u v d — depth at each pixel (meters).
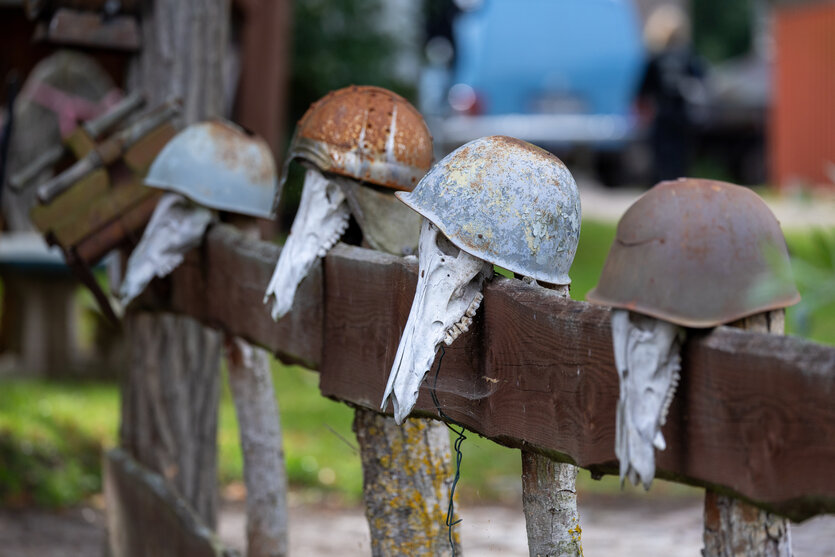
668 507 9.03
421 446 4.52
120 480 6.86
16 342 12.70
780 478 2.45
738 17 52.94
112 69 13.46
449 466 4.62
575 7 25.00
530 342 3.23
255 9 12.18
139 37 6.86
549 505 3.69
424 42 23.16
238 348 5.77
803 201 5.66
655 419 2.62
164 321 6.92
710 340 2.60
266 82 13.20
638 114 22.02
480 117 25.12
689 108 20.88
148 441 6.93
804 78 25.61
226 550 5.84
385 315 3.97
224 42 7.09
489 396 3.47
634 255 2.66
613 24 24.86
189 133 5.32
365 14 18.12
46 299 12.29
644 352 2.65
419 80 19.48
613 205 22.62
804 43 25.52
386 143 4.16
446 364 3.65
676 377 2.65
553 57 24.97
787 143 26.28
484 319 3.48
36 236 11.71
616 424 2.73
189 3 6.90
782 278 2.61
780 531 2.67
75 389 11.78
